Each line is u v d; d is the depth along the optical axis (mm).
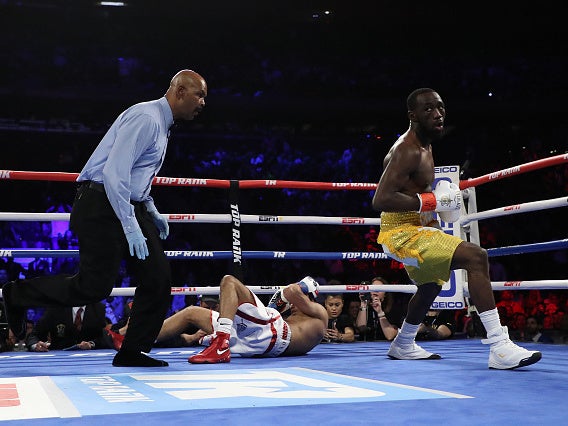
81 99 13555
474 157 13523
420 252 3303
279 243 11867
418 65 15117
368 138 14367
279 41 15445
